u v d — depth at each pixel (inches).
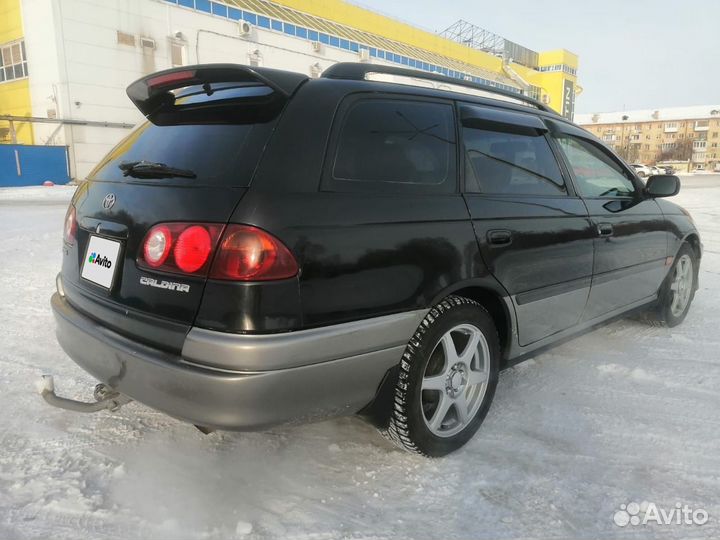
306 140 84.3
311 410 81.9
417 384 93.7
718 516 87.3
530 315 117.2
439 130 104.7
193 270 77.1
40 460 97.0
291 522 83.5
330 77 96.0
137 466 96.7
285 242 76.9
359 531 81.9
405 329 90.8
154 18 953.5
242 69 88.4
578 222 128.5
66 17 859.4
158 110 107.1
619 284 147.5
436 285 94.7
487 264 103.9
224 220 76.3
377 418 95.1
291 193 79.9
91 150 927.0
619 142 4859.7
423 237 93.0
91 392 123.9
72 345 96.0
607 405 124.6
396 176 94.5
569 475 97.3
